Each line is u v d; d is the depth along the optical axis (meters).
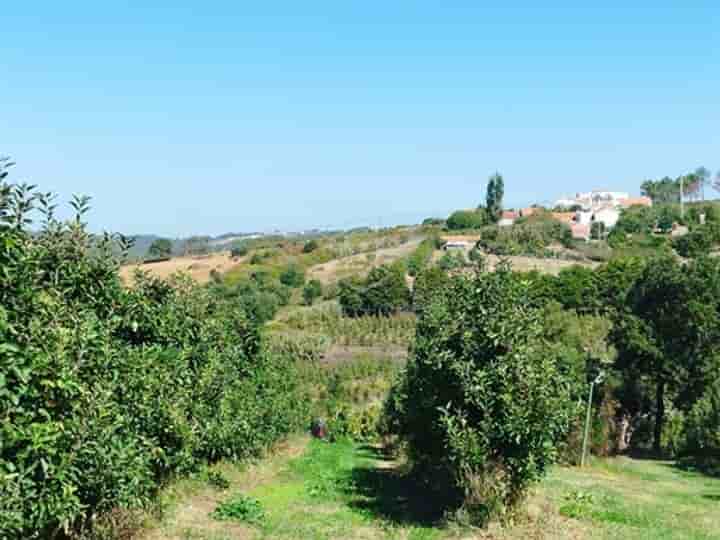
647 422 34.88
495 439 12.09
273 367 23.34
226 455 18.02
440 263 70.38
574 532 12.02
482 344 12.49
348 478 19.08
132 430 10.50
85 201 10.43
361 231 118.50
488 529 11.95
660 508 15.92
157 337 13.19
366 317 61.62
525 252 82.31
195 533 11.13
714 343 32.84
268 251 91.00
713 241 74.88
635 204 151.62
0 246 6.96
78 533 9.25
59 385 7.42
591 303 51.91
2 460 6.58
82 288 10.36
